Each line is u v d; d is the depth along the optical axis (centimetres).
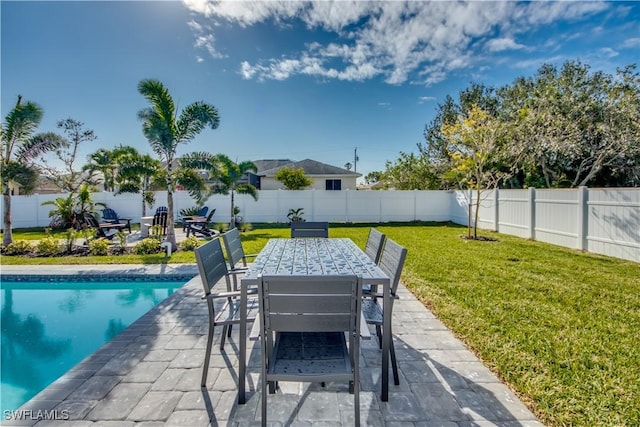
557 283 506
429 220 1565
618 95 1137
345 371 195
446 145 1775
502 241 915
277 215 1532
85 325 446
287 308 190
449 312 389
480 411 217
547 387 242
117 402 226
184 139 836
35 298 548
